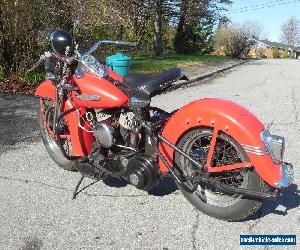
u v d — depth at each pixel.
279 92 10.70
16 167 5.03
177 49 29.86
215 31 33.09
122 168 4.04
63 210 4.02
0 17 9.75
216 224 3.78
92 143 4.39
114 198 4.25
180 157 3.85
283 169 3.40
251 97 9.87
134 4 20.05
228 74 15.60
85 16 11.95
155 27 22.48
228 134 3.46
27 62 10.19
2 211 3.99
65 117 4.60
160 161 3.88
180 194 4.33
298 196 4.30
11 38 9.97
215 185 3.53
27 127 6.64
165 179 4.66
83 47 11.80
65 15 10.95
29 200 4.21
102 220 3.85
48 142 5.09
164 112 4.19
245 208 3.62
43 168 5.00
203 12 25.73
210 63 19.12
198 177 3.62
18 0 9.84
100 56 12.16
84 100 4.19
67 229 3.70
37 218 3.87
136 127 4.01
